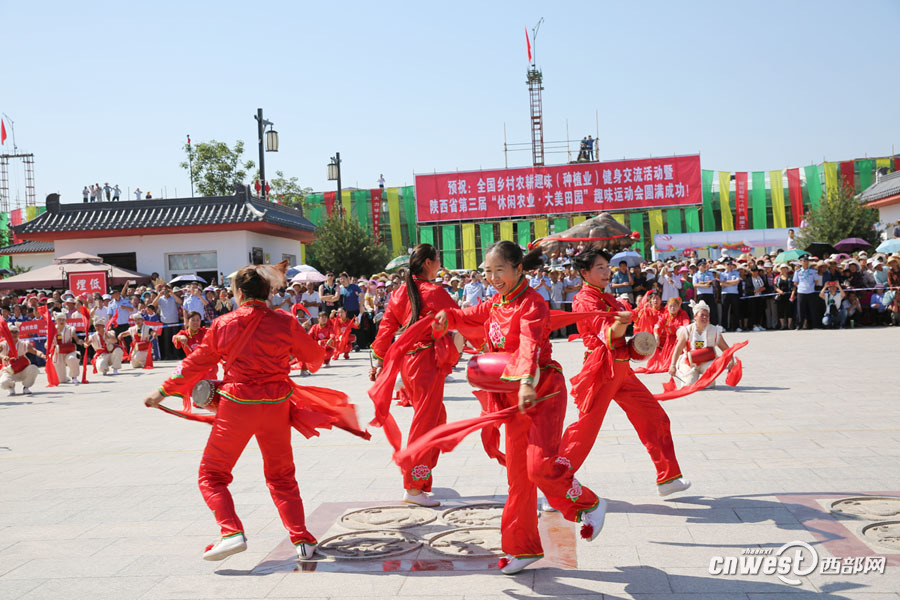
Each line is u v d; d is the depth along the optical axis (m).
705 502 5.29
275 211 29.06
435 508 5.55
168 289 21.02
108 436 9.37
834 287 19.91
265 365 4.60
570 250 30.69
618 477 6.07
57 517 5.75
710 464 6.33
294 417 4.78
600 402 5.11
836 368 12.10
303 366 15.18
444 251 43.97
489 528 5.02
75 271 24.16
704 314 10.55
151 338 19.30
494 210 42.84
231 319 4.63
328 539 4.94
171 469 7.27
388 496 5.91
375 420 5.01
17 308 21.33
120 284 25.27
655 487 5.74
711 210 47.66
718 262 22.62
